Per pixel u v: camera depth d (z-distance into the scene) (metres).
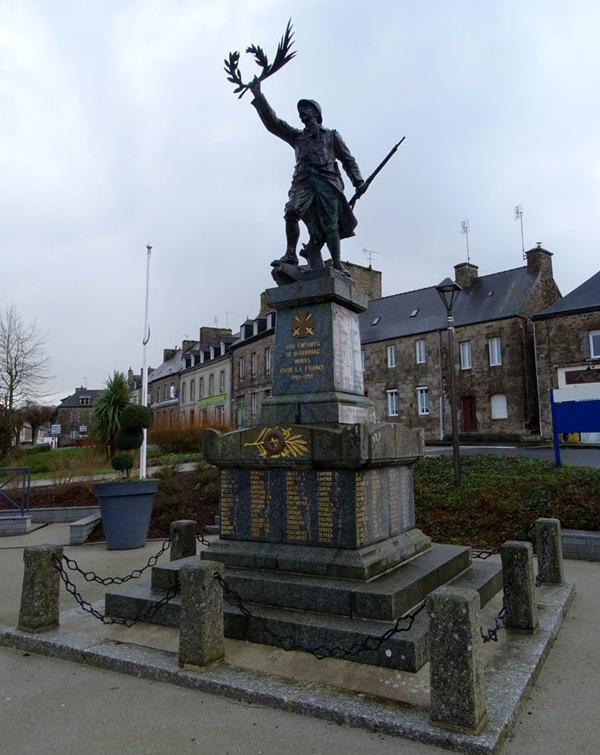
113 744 3.50
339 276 6.66
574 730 3.61
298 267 6.93
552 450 22.09
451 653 3.49
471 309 34.28
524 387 30.88
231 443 5.96
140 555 9.60
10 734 3.64
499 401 32.03
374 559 5.33
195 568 4.44
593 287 29.09
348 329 6.70
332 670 4.32
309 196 7.02
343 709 3.71
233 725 3.70
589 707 3.90
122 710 3.93
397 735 3.51
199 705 3.98
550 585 6.50
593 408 12.43
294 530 5.61
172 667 4.41
